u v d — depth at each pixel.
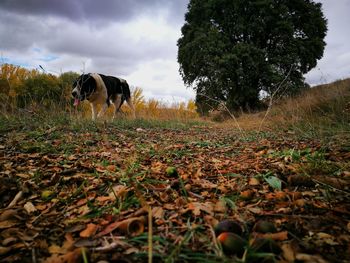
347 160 2.66
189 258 1.12
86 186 2.14
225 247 1.14
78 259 1.10
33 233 1.44
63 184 2.20
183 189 1.89
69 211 1.73
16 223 1.55
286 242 1.25
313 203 1.71
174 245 1.25
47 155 3.12
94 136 4.68
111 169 2.54
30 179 2.24
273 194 1.86
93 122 6.38
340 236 1.30
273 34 19.36
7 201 1.91
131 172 2.39
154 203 1.75
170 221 1.49
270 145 3.97
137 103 11.89
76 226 1.48
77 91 7.62
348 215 1.55
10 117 5.73
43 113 6.20
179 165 2.80
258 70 17.64
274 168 2.49
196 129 8.23
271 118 8.43
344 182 1.98
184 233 1.38
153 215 1.54
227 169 2.61
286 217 1.52
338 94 7.06
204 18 20.97
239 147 4.13
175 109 11.55
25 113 6.00
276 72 17.33
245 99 17.98
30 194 2.01
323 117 6.01
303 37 20.86
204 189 2.05
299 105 7.93
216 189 1.98
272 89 17.06
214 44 17.78
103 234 1.37
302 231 1.38
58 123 5.65
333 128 4.74
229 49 18.31
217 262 1.05
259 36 19.58
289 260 1.10
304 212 1.60
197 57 18.58
